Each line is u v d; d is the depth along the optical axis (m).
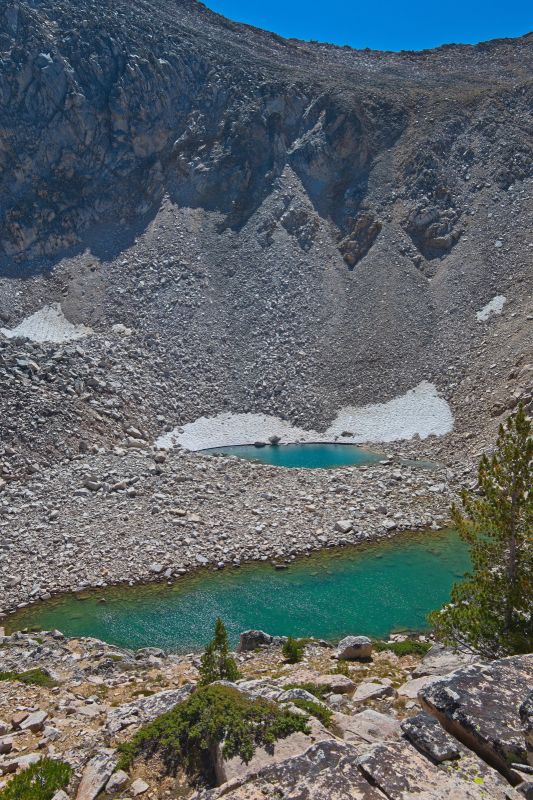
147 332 71.62
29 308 76.12
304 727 11.00
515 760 7.86
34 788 11.14
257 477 44.97
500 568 17.16
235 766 10.16
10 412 46.50
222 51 106.56
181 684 18.88
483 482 16.84
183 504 39.19
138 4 113.00
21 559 33.09
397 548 35.28
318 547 35.22
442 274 73.12
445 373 63.16
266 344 70.88
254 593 30.42
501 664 9.79
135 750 11.80
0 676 19.30
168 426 58.56
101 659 21.77
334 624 27.50
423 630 26.72
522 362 56.25
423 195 81.31
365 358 67.31
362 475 46.28
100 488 40.69
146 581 31.56
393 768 7.74
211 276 78.94
